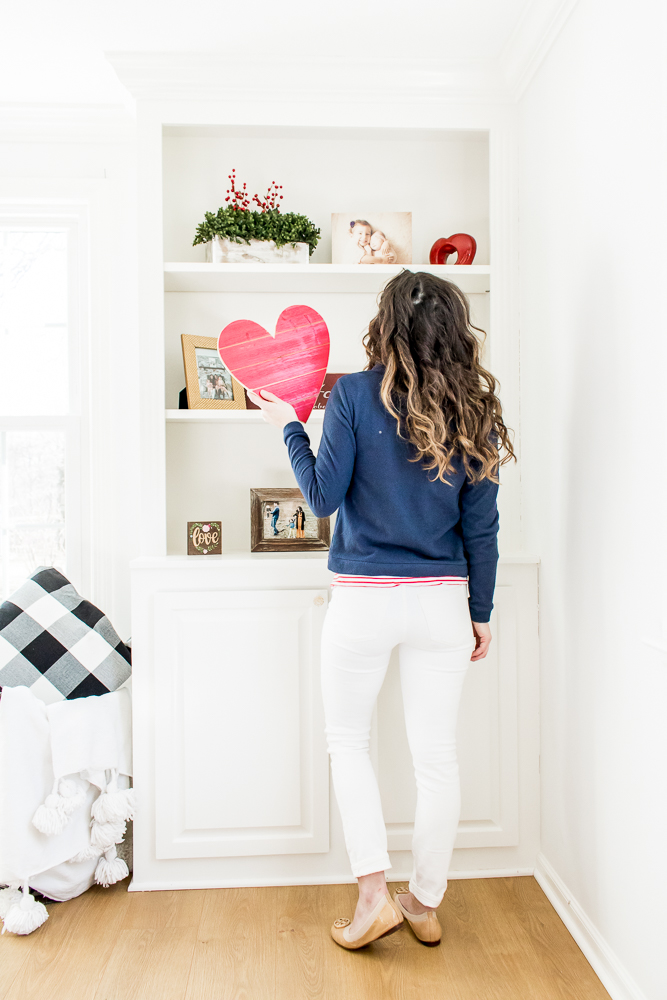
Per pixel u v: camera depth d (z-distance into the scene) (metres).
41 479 2.27
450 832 1.45
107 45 1.82
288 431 1.49
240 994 1.37
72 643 1.78
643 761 1.27
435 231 2.15
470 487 1.41
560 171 1.65
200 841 1.75
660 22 1.18
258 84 1.88
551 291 1.71
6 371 2.27
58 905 1.68
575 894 1.58
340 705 1.44
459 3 1.66
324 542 1.97
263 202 2.11
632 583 1.30
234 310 2.14
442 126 1.96
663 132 1.17
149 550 1.87
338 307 2.16
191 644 1.75
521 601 1.81
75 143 2.18
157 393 1.86
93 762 1.66
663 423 1.18
